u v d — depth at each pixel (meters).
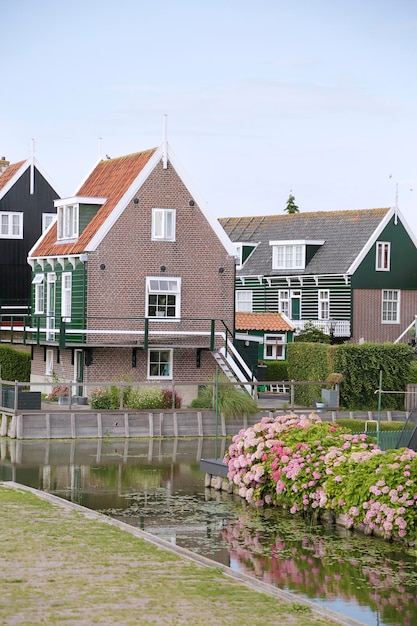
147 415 42.88
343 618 15.39
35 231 63.34
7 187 62.66
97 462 35.06
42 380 52.94
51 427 41.41
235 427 44.06
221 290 50.69
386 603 17.73
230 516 25.22
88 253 48.09
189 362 49.41
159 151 49.38
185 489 29.45
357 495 23.39
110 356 47.97
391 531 22.36
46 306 52.72
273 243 70.12
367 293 66.38
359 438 26.22
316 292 67.81
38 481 30.78
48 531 19.95
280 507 26.28
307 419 27.95
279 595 16.53
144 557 18.02
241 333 63.50
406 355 49.69
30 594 15.43
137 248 49.00
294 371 50.78
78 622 14.16
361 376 48.81
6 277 62.62
